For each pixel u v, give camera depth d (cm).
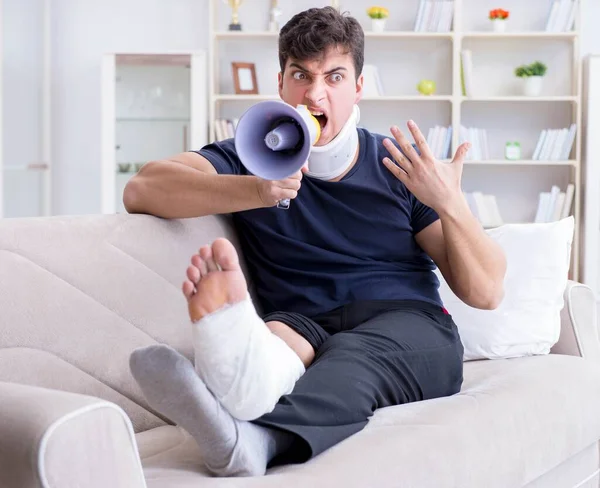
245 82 519
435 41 528
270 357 116
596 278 495
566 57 523
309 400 125
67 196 554
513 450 150
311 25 162
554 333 203
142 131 511
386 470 122
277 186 153
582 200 505
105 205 511
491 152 530
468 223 161
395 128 158
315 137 147
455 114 499
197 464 121
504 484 146
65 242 147
